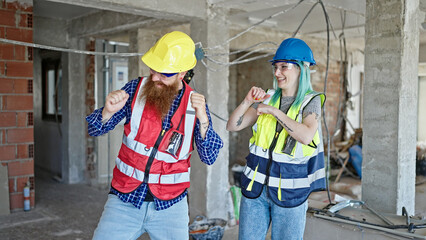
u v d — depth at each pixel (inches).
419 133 287.3
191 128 69.0
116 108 64.2
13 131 170.2
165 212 69.0
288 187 78.4
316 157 81.1
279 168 79.0
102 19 200.1
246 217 82.4
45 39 220.4
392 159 119.9
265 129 81.4
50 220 161.2
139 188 67.6
